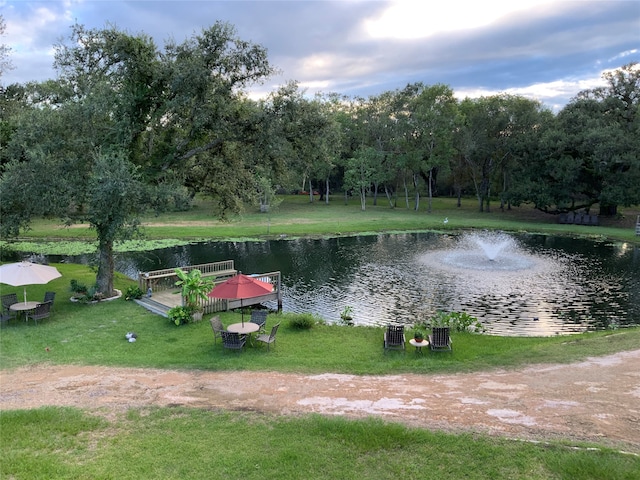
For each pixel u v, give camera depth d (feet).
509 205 229.66
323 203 274.16
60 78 70.38
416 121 214.28
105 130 70.23
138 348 53.06
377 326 66.74
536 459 25.35
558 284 92.73
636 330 57.26
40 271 61.62
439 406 33.73
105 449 27.37
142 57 69.92
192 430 29.78
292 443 27.73
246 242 149.89
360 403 34.55
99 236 73.51
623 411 32.14
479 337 59.57
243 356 49.93
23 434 29.01
